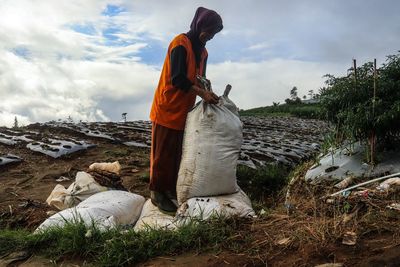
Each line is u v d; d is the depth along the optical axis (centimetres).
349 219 357
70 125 1009
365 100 476
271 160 734
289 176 586
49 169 675
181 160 421
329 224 354
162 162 430
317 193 458
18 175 645
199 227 360
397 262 290
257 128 1458
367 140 480
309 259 308
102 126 1053
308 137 1192
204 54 445
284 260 315
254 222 381
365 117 456
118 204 428
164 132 428
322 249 317
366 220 352
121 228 400
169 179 432
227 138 411
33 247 364
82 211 399
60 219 392
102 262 330
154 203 446
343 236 329
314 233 339
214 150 406
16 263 346
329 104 505
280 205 474
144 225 388
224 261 321
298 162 770
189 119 421
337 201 397
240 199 421
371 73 491
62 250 353
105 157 748
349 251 312
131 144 826
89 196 476
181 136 432
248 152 768
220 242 348
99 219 393
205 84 426
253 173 603
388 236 328
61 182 618
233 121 417
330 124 553
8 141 804
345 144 520
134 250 338
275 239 343
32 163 704
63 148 755
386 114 441
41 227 388
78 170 675
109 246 345
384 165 462
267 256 322
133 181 612
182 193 413
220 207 394
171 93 423
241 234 357
